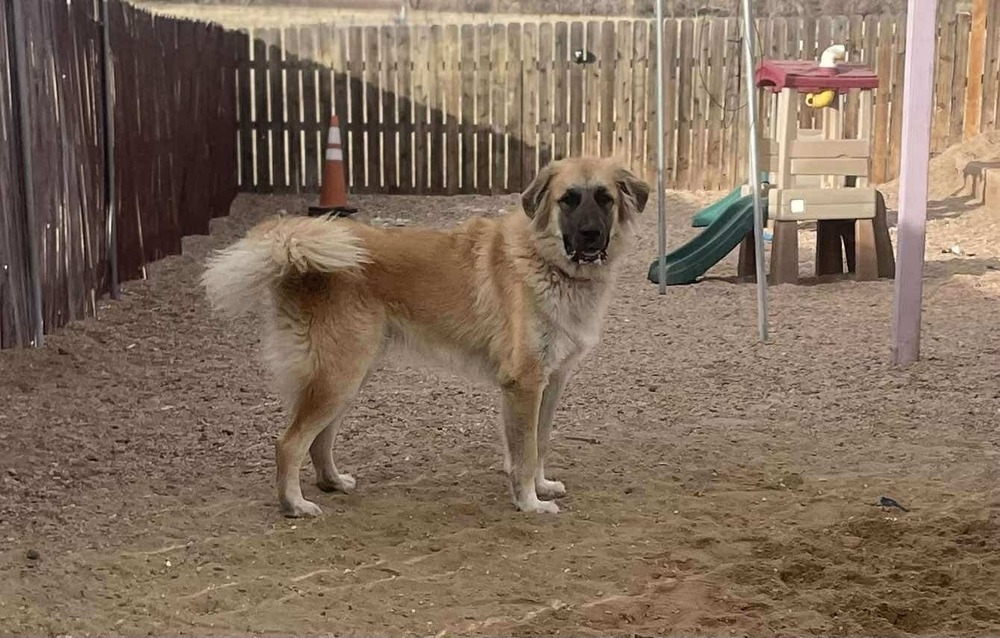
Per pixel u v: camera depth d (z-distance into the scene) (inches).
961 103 372.8
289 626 97.4
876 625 98.6
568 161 128.6
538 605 102.7
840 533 120.1
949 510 126.6
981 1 363.9
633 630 97.7
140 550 114.8
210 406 166.4
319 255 120.7
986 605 102.5
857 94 367.9
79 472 138.3
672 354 197.8
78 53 208.7
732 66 372.5
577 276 126.8
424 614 100.4
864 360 190.1
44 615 98.5
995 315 216.8
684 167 381.1
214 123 329.4
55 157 198.1
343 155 380.5
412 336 130.6
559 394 134.5
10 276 181.6
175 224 277.3
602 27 372.5
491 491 136.1
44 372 177.9
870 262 255.6
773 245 256.1
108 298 227.5
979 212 316.5
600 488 136.9
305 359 125.2
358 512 127.9
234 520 124.2
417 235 131.3
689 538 119.2
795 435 155.3
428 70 375.6
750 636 96.5
